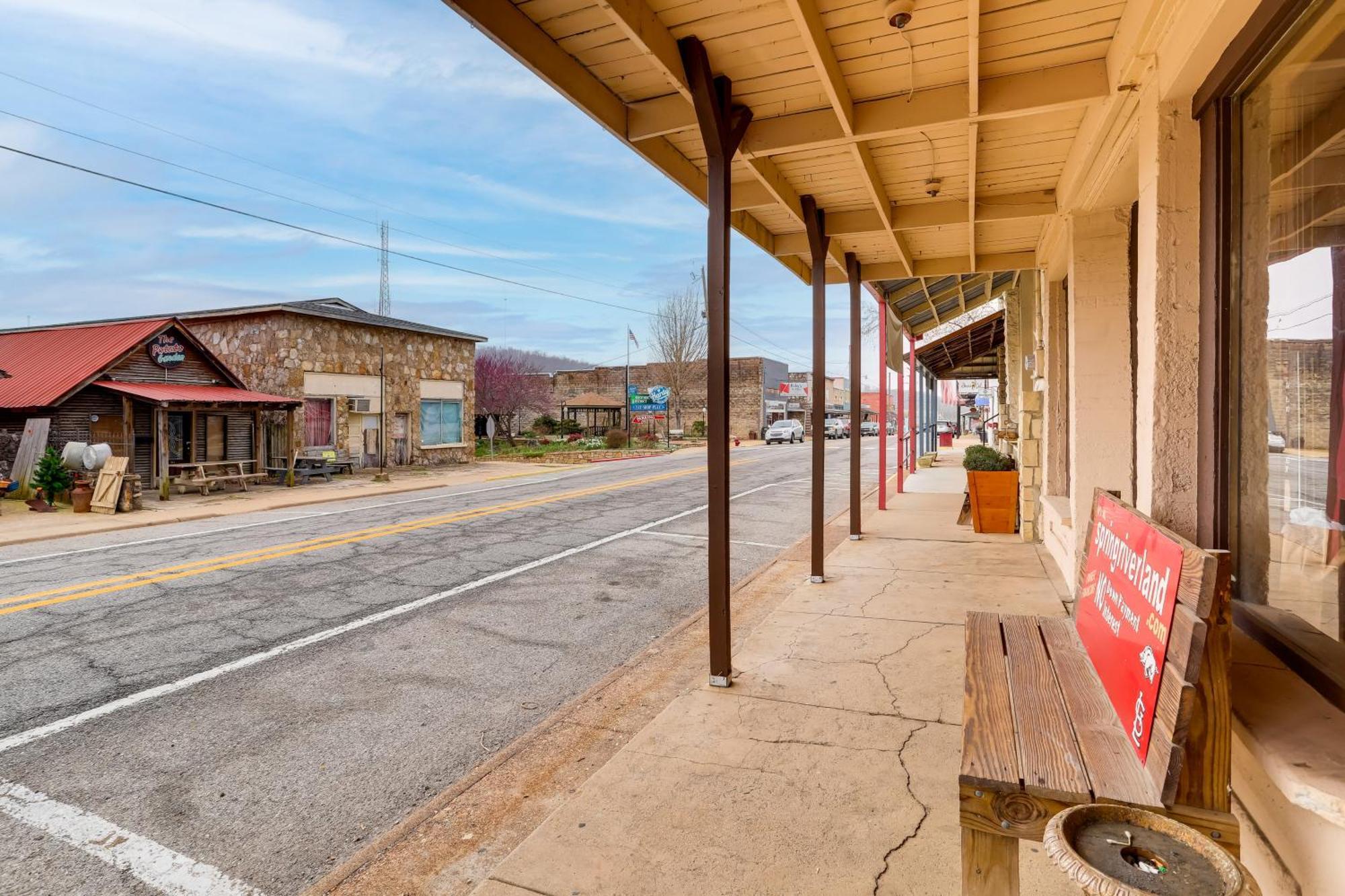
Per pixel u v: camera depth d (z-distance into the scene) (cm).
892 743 300
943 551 705
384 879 231
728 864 223
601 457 2570
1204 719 137
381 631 506
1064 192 463
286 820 272
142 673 427
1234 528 208
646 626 513
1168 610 153
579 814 254
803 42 302
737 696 355
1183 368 228
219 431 1582
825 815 248
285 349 1716
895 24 262
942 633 441
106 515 1113
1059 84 316
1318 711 154
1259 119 196
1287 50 175
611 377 4534
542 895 212
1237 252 206
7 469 1302
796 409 5253
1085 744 163
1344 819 122
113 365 1366
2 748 332
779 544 816
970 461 834
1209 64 207
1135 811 132
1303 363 178
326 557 771
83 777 305
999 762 156
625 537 884
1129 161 346
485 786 290
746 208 501
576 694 393
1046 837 127
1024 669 210
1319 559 172
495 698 388
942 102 338
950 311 1205
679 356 4019
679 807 256
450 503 1266
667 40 292
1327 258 168
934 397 2419
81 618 543
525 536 896
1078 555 473
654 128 353
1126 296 450
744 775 277
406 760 318
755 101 357
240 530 970
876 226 542
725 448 368
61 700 387
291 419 1596
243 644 479
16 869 243
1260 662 183
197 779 303
